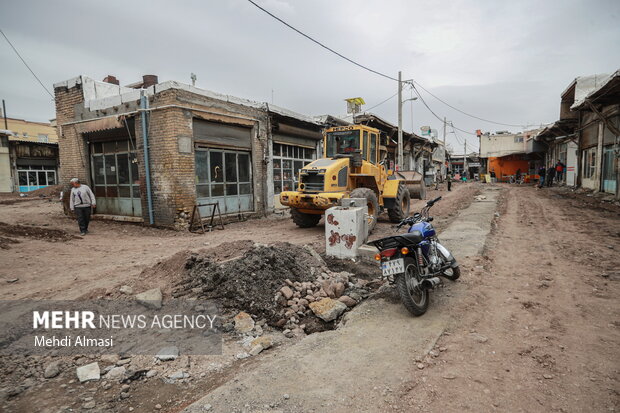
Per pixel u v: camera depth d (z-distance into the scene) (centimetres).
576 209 1253
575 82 1767
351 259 630
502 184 3475
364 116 2078
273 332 400
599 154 1630
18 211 1366
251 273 473
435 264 449
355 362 307
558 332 353
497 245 739
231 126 1194
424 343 337
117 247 797
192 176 1032
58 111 1252
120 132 1105
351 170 956
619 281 492
